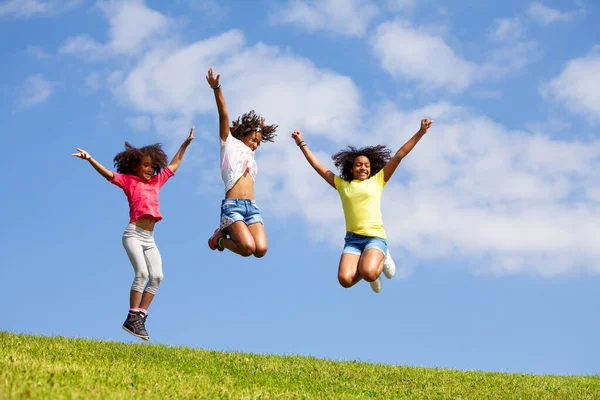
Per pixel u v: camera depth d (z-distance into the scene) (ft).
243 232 31.07
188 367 29.96
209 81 31.24
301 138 33.86
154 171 34.45
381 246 30.76
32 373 23.18
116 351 32.22
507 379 36.50
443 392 30.91
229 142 32.14
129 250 32.73
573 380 38.17
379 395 28.63
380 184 31.91
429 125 31.30
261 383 28.50
